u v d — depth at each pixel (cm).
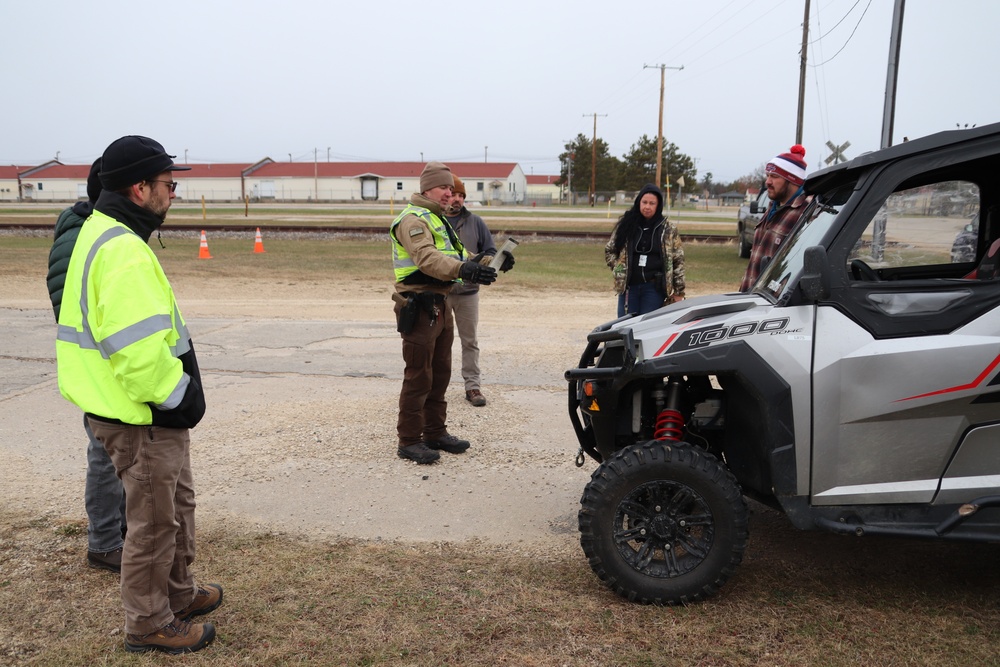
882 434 319
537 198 9425
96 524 372
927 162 316
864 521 324
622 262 665
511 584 362
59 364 287
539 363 810
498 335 967
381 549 401
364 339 940
